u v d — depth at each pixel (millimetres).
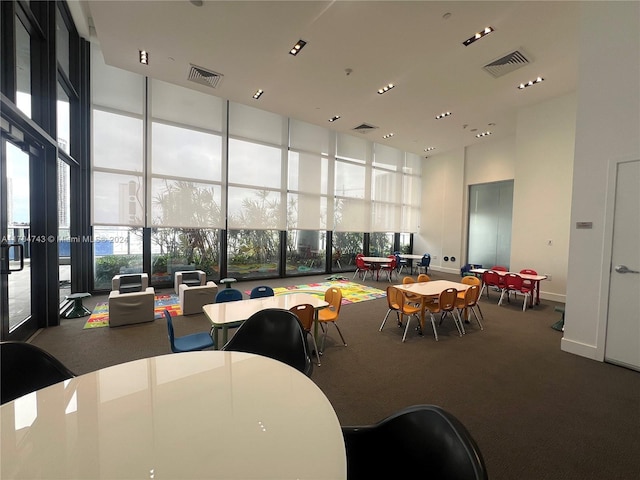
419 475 927
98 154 5516
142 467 747
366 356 3270
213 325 2564
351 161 9078
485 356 3297
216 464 765
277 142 7617
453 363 3113
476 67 4496
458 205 9320
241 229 7211
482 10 3301
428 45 3936
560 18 3412
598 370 2959
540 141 6035
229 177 6930
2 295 2926
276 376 1285
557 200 5867
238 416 986
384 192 9891
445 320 4664
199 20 3490
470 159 8977
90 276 5578
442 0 3150
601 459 1813
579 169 3293
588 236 3242
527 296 5594
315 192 8352
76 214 5211
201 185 6582
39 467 742
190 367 1359
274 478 723
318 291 6613
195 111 6438
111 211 5672
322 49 4043
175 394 1122
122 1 3199
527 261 6312
